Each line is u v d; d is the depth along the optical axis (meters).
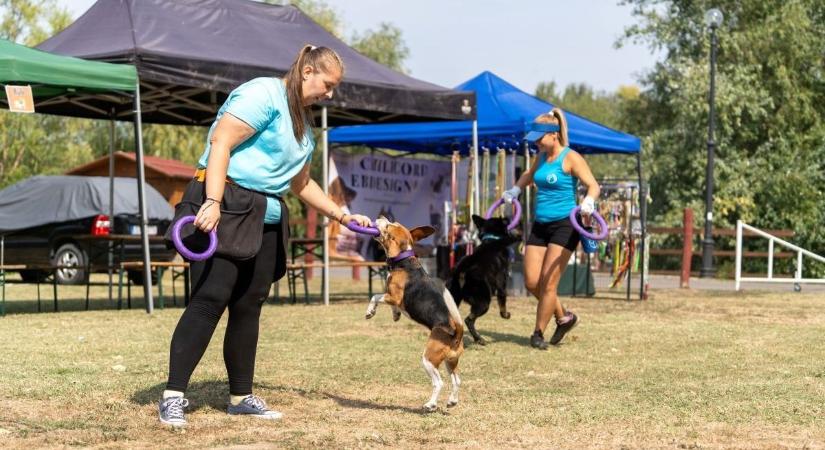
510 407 5.29
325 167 11.66
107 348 7.42
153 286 15.87
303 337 8.41
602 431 4.67
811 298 14.20
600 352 7.79
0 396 5.30
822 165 25.47
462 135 13.82
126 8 10.70
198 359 4.67
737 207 25.02
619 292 15.40
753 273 24.52
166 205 16.75
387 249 5.39
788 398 5.67
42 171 30.05
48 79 8.96
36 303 12.02
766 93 25.41
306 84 4.73
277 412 4.94
